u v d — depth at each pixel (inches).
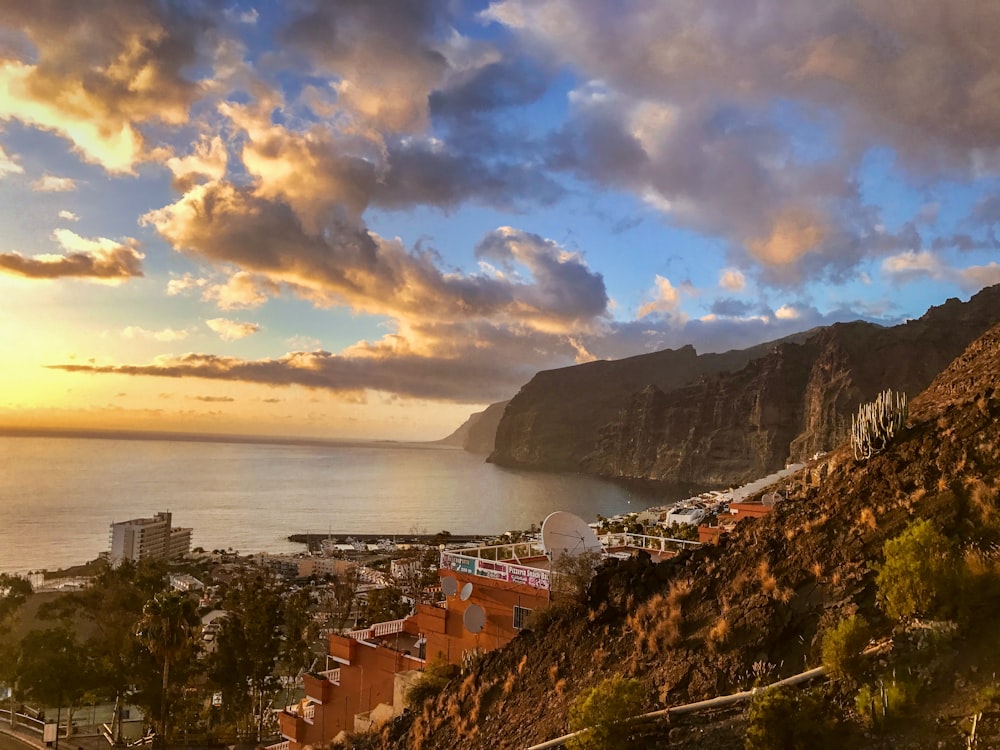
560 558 753.0
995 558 416.8
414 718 750.5
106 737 2111.2
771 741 362.6
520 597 874.1
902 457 583.5
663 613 575.8
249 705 2272.4
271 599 2383.1
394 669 1013.8
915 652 385.7
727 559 598.2
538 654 661.3
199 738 2153.1
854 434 656.4
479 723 639.8
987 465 512.7
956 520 479.2
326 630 3137.3
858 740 353.4
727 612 527.2
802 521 581.6
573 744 467.8
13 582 2859.3
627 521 1903.3
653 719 462.6
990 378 650.8
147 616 1886.1
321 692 1098.7
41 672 1955.0
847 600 468.1
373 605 3147.1
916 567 410.3
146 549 7273.6
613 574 670.5
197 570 6978.4
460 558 975.6
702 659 497.4
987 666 352.2
